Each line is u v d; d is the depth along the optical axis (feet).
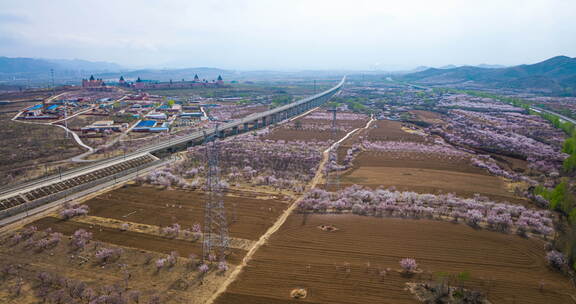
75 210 374.43
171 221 362.33
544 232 343.26
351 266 288.30
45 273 263.08
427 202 412.57
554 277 279.08
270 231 345.10
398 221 368.07
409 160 600.39
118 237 327.67
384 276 275.59
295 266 287.48
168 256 295.69
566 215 383.45
